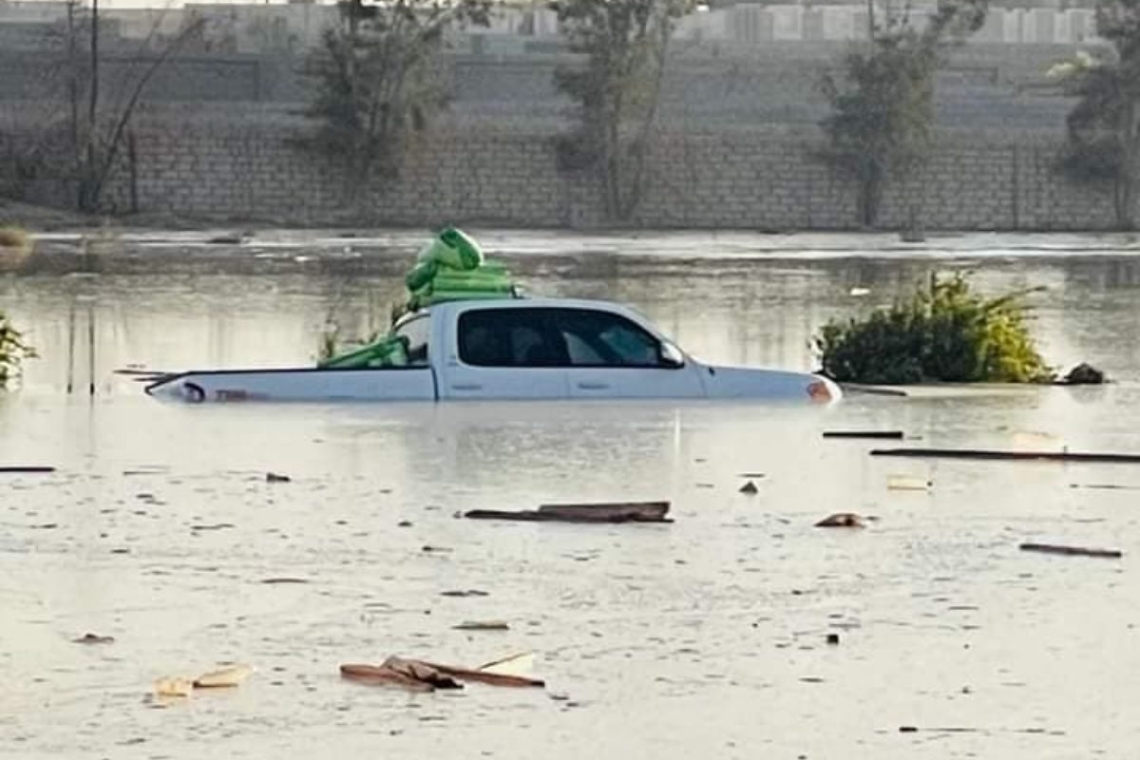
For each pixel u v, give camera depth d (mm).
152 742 18531
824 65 162125
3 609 23219
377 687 20250
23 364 55406
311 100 155250
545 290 88375
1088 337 68562
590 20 155500
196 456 34250
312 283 91250
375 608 23266
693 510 29266
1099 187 159625
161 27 164375
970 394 46125
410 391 42656
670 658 21266
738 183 156750
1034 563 25703
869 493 30766
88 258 109562
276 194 151250
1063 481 32094
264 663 21062
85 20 159000
